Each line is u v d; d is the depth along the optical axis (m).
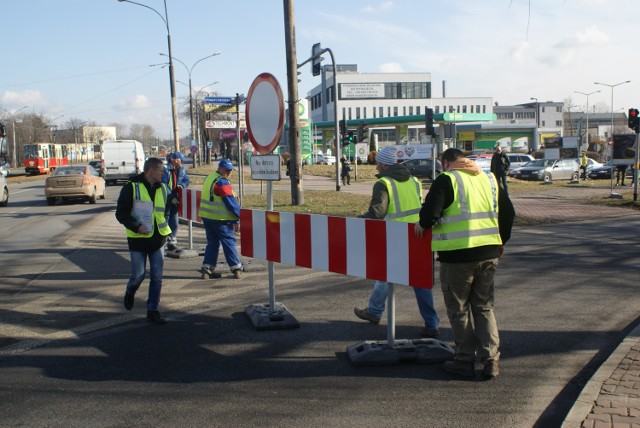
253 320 6.65
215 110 20.34
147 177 6.73
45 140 109.75
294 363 5.45
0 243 13.82
